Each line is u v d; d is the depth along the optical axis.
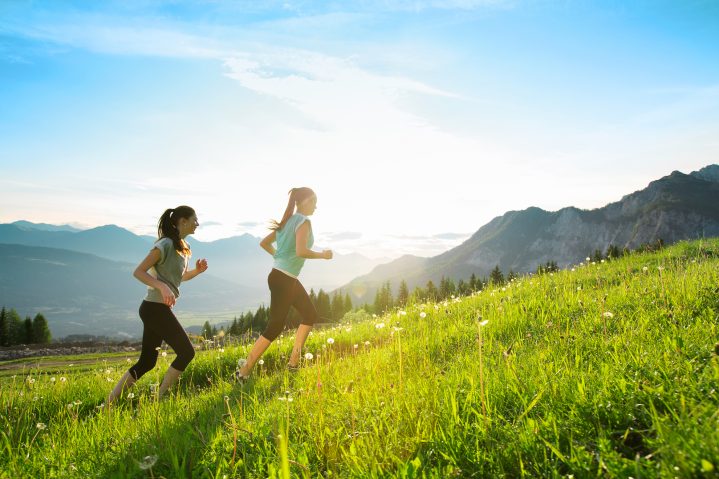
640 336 4.41
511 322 6.87
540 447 2.56
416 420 3.21
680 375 3.03
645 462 2.16
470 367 4.38
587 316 6.20
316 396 4.24
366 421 3.46
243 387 5.98
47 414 6.41
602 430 2.59
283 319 6.88
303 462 2.91
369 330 9.93
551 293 8.95
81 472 3.36
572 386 3.24
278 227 7.25
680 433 2.20
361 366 5.73
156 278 6.57
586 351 4.42
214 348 10.66
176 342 6.43
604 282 9.33
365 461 2.80
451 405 3.25
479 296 10.78
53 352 40.12
